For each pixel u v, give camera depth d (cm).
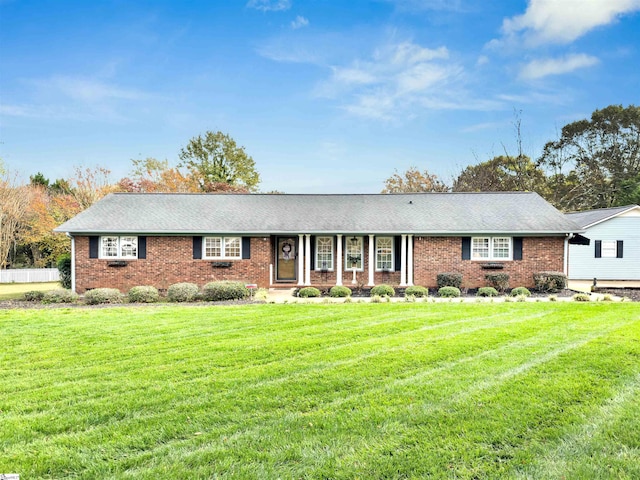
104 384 542
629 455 351
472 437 384
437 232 1736
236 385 532
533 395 482
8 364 640
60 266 1994
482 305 1218
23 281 2898
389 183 4303
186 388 523
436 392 495
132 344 759
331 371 581
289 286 1820
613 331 812
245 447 372
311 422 420
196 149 4181
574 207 3984
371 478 322
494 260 1756
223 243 1777
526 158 3784
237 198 2092
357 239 1878
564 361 612
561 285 1634
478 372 568
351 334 820
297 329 877
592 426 402
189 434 401
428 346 714
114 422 429
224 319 998
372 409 449
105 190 3105
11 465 346
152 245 1755
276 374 573
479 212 1888
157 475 329
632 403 455
